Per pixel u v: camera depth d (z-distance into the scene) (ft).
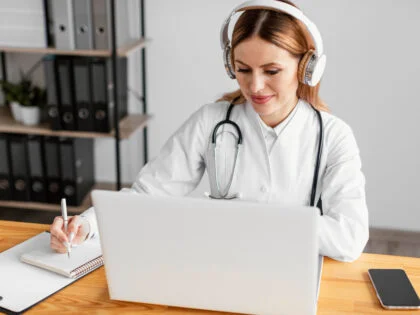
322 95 9.98
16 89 10.12
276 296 3.77
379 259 4.79
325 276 4.51
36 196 10.37
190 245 3.71
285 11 4.50
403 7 9.27
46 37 9.30
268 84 4.67
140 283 3.98
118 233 3.81
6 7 9.20
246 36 4.54
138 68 10.55
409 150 9.98
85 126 9.73
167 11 10.09
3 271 4.56
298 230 3.49
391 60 9.57
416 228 10.35
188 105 10.61
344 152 5.16
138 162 11.23
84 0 9.04
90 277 4.52
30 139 10.05
